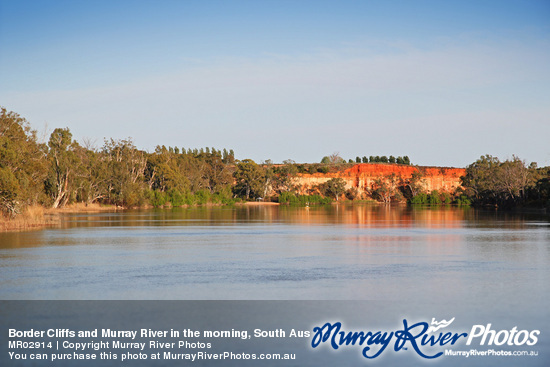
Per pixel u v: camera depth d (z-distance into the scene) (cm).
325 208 14775
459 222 7350
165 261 3078
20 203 6456
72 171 11388
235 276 2538
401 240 4466
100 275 2564
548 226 6381
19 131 8231
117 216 9019
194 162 18362
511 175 13588
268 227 6247
